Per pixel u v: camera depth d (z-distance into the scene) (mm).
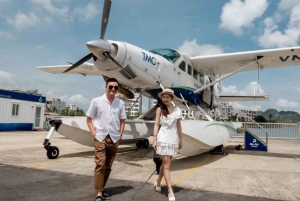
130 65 5430
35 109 16422
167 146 2879
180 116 3010
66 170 4285
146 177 3941
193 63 7957
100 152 2844
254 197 3037
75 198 2842
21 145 7906
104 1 5320
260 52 7117
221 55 7508
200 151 6055
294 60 7539
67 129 5879
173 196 2770
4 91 14203
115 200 2814
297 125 14758
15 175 3852
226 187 3463
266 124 15461
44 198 2816
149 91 6891
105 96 3008
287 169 4887
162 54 6988
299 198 3041
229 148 8781
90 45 4930
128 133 6891
